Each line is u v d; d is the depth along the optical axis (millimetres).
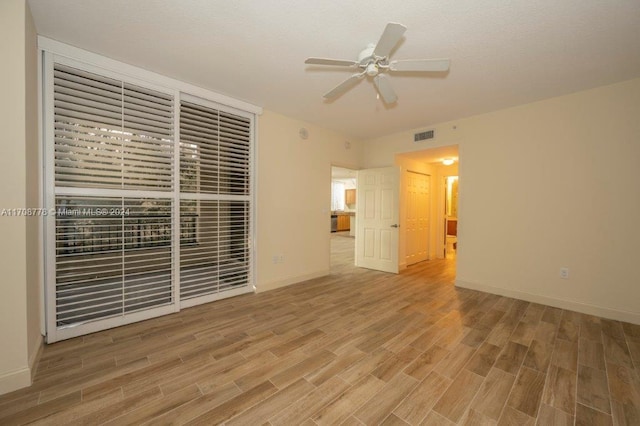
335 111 3777
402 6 1785
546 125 3295
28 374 1722
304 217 4293
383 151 5062
